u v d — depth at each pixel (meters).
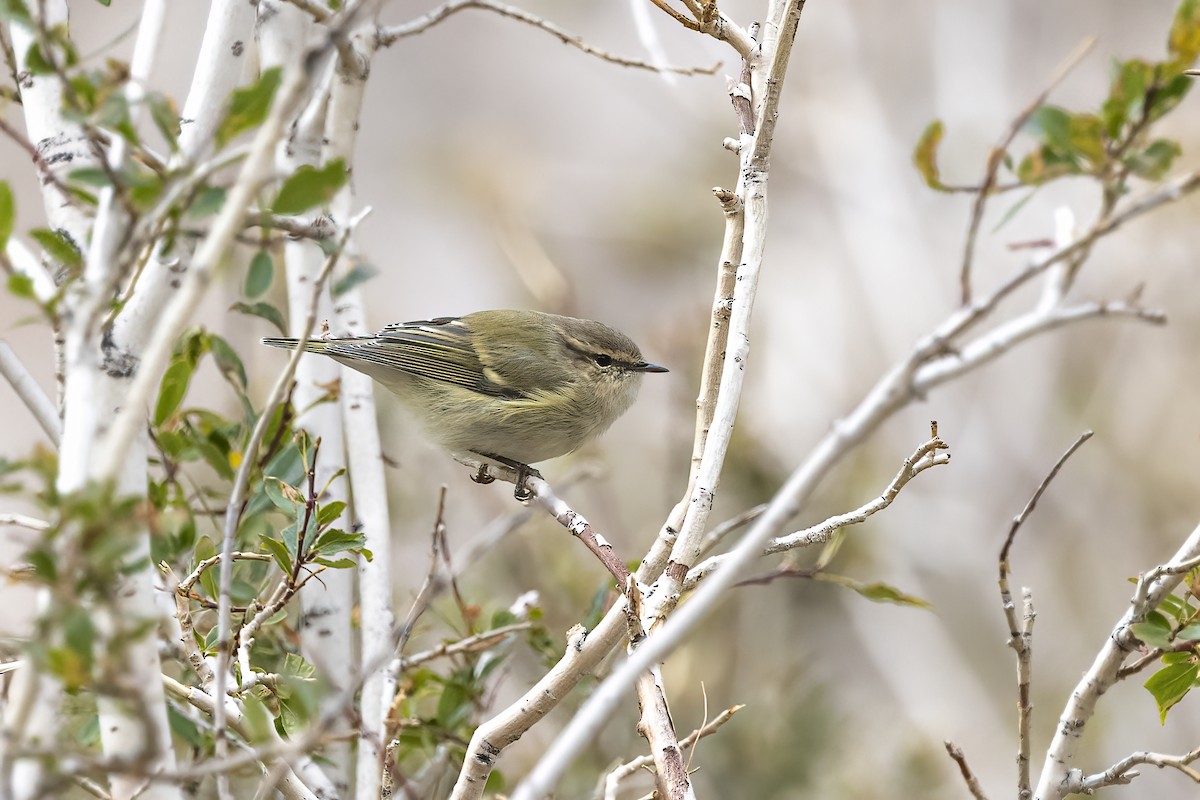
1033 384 18.11
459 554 11.05
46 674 4.29
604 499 15.19
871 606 15.03
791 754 12.24
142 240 4.71
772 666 13.12
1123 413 18.06
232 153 5.21
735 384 6.67
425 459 14.44
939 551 16.67
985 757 14.52
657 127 23.03
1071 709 6.82
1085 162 5.61
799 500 4.58
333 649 8.36
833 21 20.70
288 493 7.52
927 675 15.19
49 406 6.34
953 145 18.97
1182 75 5.51
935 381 4.64
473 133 22.25
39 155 6.00
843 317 19.19
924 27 20.92
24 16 4.97
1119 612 16.56
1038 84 19.53
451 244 20.95
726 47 20.95
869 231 18.83
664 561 7.04
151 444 9.19
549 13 22.59
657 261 20.58
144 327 5.78
